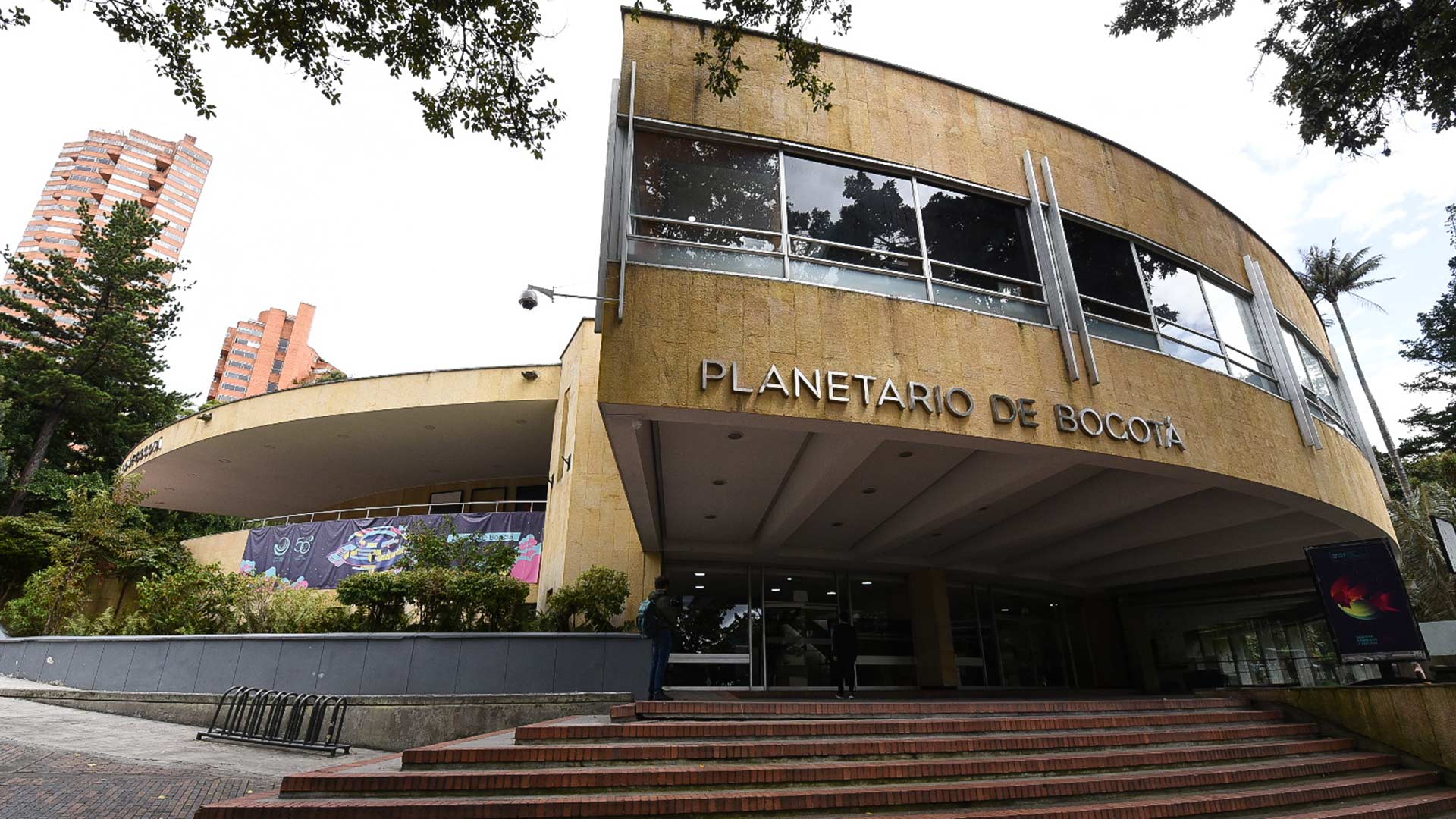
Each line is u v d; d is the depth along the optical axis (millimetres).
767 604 15602
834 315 8180
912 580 17109
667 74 8930
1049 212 10008
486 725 8961
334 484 26891
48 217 82938
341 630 11023
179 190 92125
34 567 22250
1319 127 8758
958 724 7176
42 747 7105
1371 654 8859
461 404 19297
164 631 11656
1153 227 11086
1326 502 10844
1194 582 18078
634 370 7383
